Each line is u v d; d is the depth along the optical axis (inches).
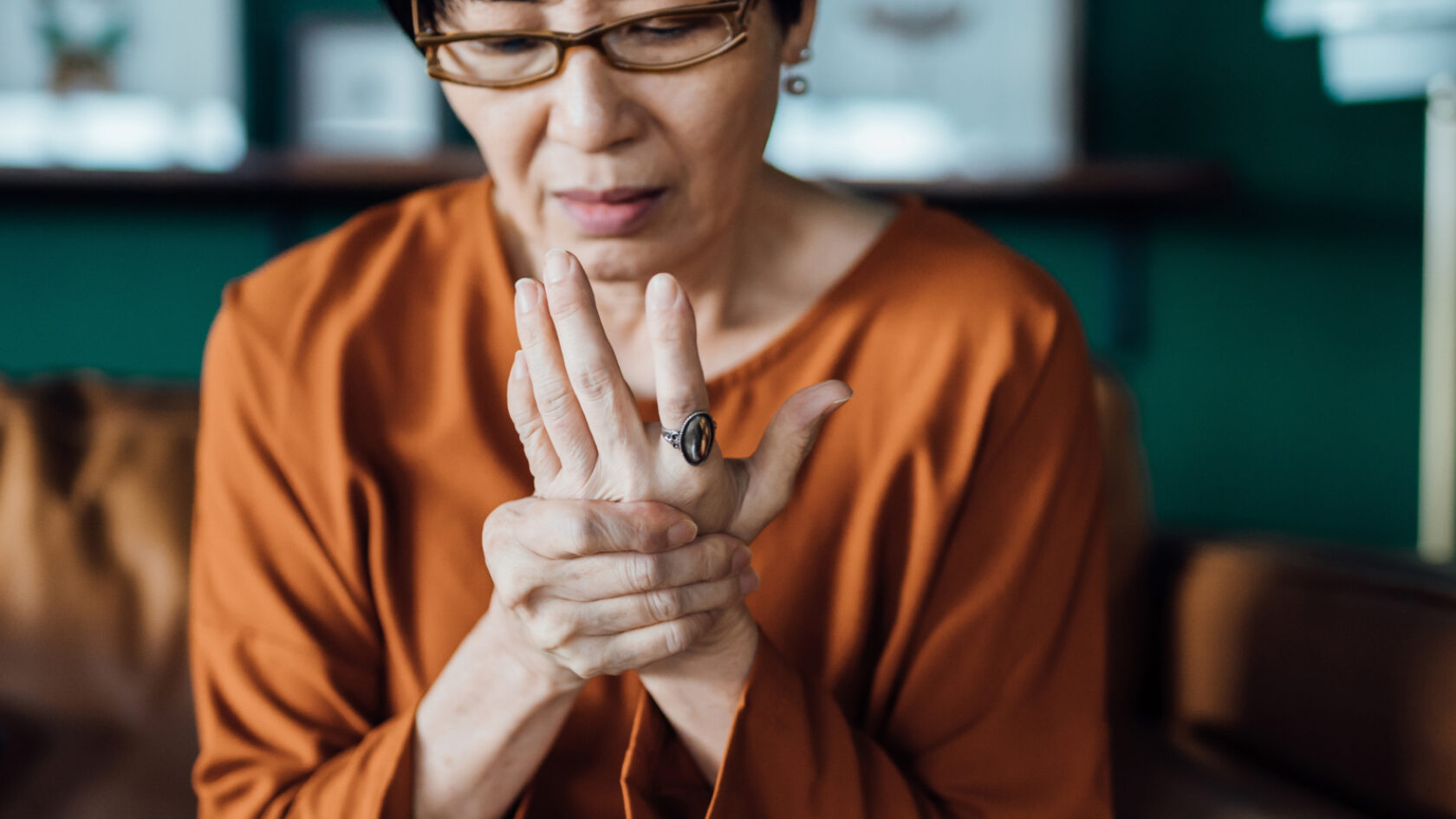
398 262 32.3
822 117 81.7
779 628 30.9
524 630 24.8
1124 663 50.5
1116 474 51.6
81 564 47.5
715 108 23.7
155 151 77.7
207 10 77.9
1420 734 37.7
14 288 78.2
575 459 23.0
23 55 76.2
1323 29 75.2
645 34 22.9
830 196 33.1
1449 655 37.1
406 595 30.7
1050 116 82.3
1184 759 45.0
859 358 31.0
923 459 30.5
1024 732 30.4
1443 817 36.9
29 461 48.4
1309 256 85.0
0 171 71.8
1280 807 39.8
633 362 30.2
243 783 28.9
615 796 30.8
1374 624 40.1
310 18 78.7
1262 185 84.4
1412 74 74.0
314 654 29.9
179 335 79.7
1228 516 86.9
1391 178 84.4
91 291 78.8
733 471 24.1
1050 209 83.1
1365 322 85.6
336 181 73.9
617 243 25.0
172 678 47.2
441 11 23.9
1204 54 83.4
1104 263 84.4
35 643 46.7
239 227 79.4
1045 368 31.4
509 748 26.8
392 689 31.3
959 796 29.5
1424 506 83.5
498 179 25.6
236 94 78.3
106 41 77.0
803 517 30.7
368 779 26.9
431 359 31.4
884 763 28.2
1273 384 85.9
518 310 22.4
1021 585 30.8
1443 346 78.2
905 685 30.6
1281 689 43.6
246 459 30.9
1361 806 39.9
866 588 30.8
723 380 30.5
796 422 23.7
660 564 22.5
